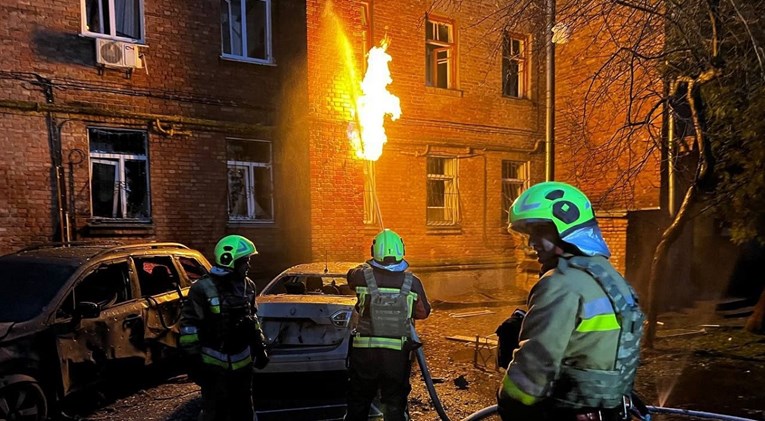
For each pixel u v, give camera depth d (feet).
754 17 20.24
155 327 18.63
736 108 23.57
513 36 41.32
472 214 42.19
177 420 16.12
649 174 35.65
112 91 29.07
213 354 11.96
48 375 15.10
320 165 32.71
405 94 38.60
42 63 27.17
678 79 22.48
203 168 31.68
